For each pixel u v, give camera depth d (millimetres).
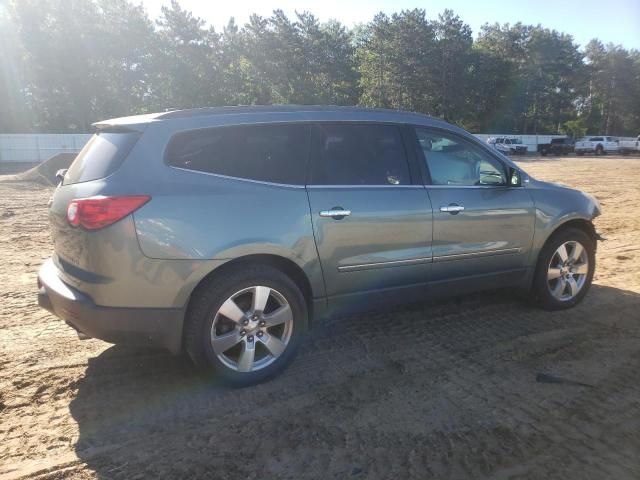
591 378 3760
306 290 3850
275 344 3662
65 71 49812
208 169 3477
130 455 2875
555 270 5059
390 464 2809
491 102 70500
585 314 5039
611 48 87625
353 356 4102
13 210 11891
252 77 58250
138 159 3320
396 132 4219
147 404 3389
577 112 87938
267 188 3590
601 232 9227
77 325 3344
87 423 3170
